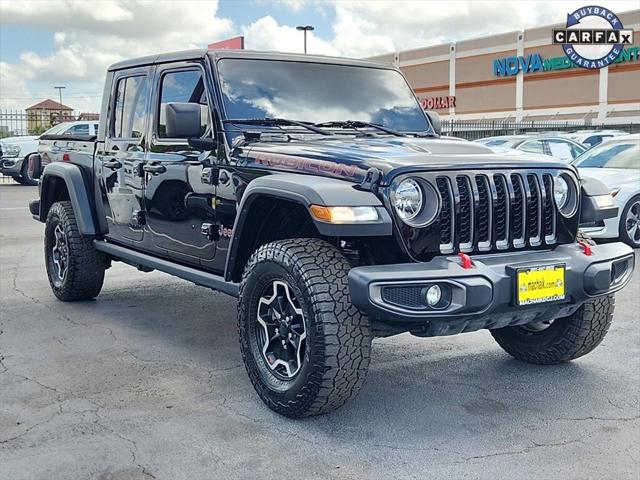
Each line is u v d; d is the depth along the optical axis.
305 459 3.28
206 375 4.40
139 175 5.11
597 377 4.37
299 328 3.66
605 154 9.95
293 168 3.83
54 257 6.36
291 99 4.64
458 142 4.31
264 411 3.83
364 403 3.96
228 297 6.51
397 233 3.46
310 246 3.63
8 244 9.70
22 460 3.25
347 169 3.58
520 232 3.78
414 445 3.43
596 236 8.73
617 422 3.71
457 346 5.05
